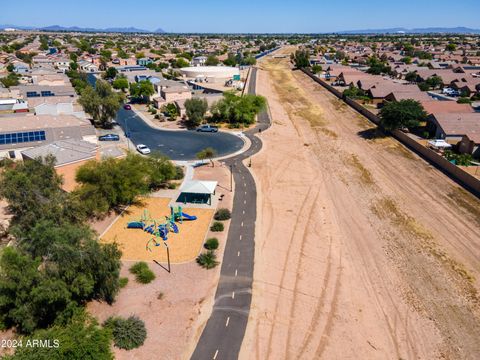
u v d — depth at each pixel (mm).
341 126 93625
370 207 52562
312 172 64750
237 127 89562
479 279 38031
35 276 26234
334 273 37781
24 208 36094
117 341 27672
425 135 77438
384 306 33750
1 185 36156
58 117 73500
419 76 145125
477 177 60000
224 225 45531
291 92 140125
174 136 82125
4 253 27109
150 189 55438
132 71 160000
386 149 75250
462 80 129750
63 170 50219
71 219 36812
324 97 127938
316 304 33281
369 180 61906
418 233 46094
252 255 39594
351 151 75812
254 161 68125
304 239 43562
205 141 79000
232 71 164375
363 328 31016
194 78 159375
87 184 44875
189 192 50312
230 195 54062
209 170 63406
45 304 27125
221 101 92750
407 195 56312
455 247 43469
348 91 118375
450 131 72750
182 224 45656
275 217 48094
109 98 85562
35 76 128250
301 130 90812
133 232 43625
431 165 65312
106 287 30984
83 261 28500
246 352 27844
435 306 34125
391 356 28547
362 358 28125
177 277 35625
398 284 36844
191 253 39625
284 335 29656
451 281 37594
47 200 36531
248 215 48219
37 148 55656
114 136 77562
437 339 30453
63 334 24781
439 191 56781
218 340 28719
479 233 46281
